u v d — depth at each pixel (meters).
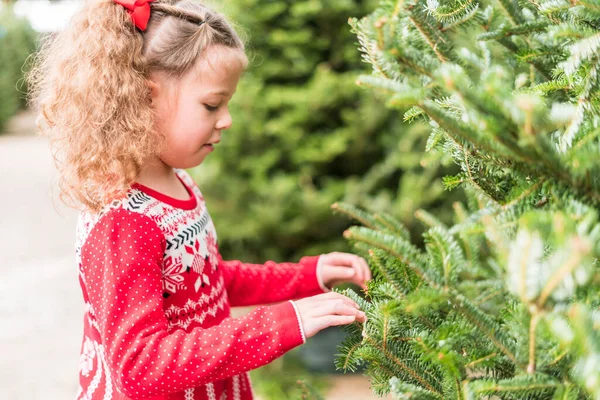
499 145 0.61
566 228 0.47
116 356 0.94
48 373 2.96
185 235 1.10
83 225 1.05
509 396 0.67
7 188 7.15
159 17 1.10
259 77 2.74
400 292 0.83
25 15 12.38
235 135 2.67
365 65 2.74
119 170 1.04
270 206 2.66
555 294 0.49
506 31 0.85
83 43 1.09
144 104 1.08
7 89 11.97
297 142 2.71
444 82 0.56
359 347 0.86
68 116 1.09
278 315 0.93
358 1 2.76
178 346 0.93
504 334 0.71
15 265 4.55
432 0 0.81
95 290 0.99
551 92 0.87
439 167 2.49
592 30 0.70
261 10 2.68
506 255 0.53
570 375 0.62
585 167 0.55
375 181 2.62
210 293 1.15
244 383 1.22
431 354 0.70
